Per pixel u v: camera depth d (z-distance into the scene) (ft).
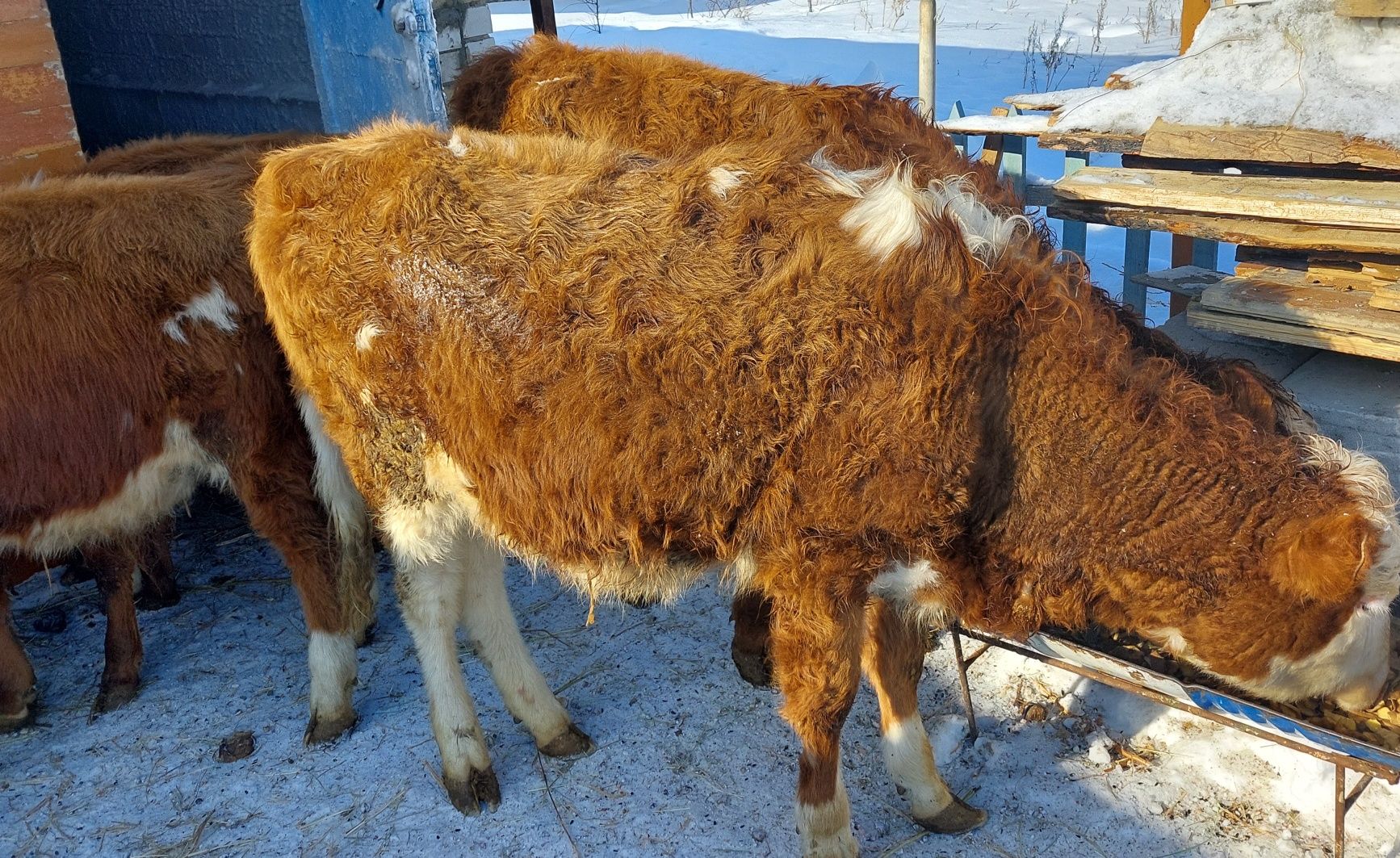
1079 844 10.05
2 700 12.37
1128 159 13.30
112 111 28.48
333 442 11.41
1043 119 15.92
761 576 9.21
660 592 10.02
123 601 12.76
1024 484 8.68
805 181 9.07
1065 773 10.85
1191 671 9.96
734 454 8.59
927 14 20.11
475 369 9.34
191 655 13.85
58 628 14.56
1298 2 12.17
